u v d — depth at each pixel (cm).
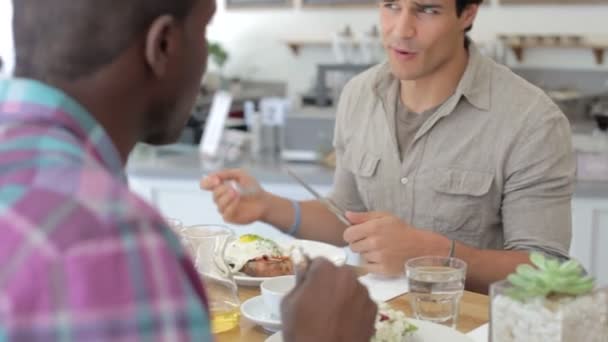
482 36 365
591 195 262
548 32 356
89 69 66
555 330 97
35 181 56
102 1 65
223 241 132
